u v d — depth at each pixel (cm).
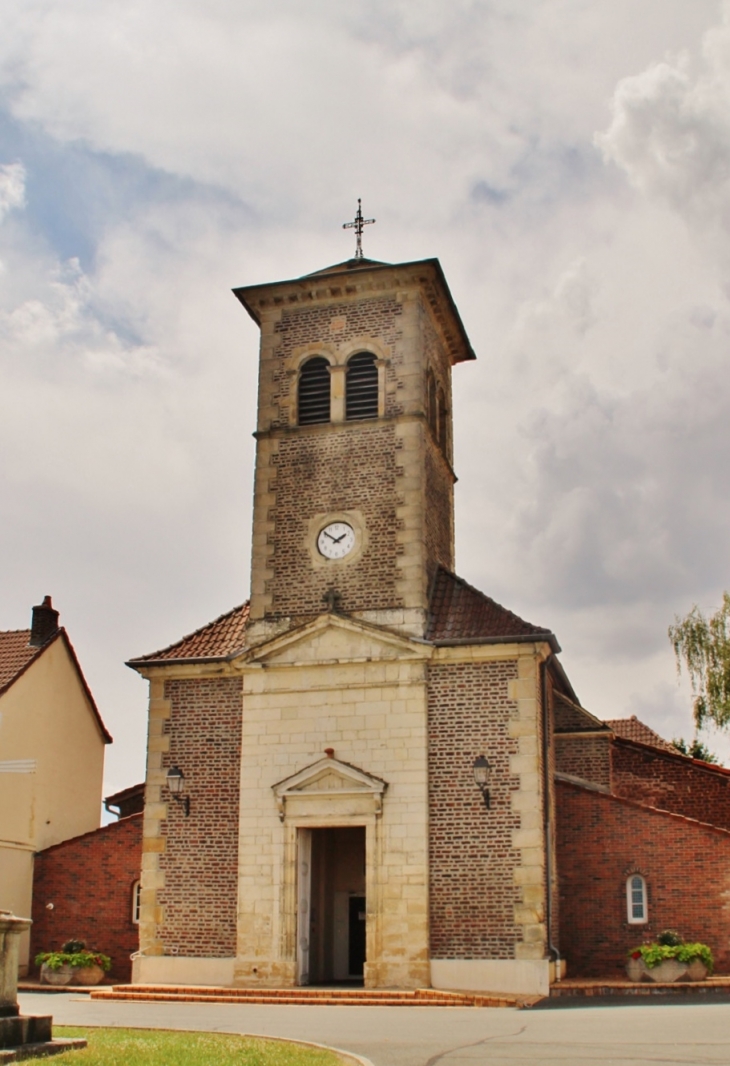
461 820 2172
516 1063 1141
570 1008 1805
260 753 2311
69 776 3200
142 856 2394
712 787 2830
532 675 2211
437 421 2692
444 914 2136
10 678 2988
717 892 2275
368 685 2284
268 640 2359
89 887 2661
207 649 2459
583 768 2788
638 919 2305
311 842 2331
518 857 2127
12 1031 1123
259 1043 1283
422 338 2573
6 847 2845
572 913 2336
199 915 2270
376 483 2450
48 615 3212
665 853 2323
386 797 2212
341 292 2603
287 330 2630
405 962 2120
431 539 2503
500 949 2089
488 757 2191
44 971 2464
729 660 3138
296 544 2462
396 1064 1152
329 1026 1566
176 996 2103
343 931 2438
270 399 2586
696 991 2016
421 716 2241
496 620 2302
